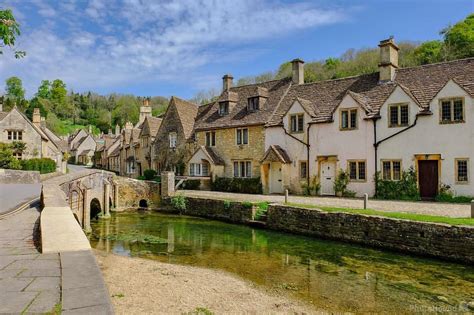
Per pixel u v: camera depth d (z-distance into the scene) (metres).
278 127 27.22
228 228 19.81
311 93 27.88
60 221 7.79
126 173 49.38
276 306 8.37
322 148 24.66
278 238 16.94
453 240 12.23
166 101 125.94
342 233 15.73
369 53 60.34
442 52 47.25
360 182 22.98
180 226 20.73
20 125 43.09
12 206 12.62
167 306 7.12
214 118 33.03
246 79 75.94
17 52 5.49
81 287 4.14
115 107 128.62
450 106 19.95
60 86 125.62
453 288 9.81
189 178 30.59
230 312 7.71
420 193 21.06
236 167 30.05
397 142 21.58
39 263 5.37
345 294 9.38
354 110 23.34
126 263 10.92
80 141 90.38
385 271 11.44
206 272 11.05
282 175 26.30
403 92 21.44
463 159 19.48
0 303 3.90
